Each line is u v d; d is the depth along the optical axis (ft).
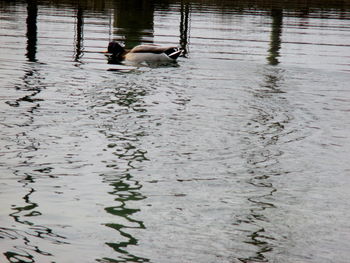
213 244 36.24
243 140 60.34
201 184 47.09
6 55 106.42
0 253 33.88
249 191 45.93
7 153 52.65
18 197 42.65
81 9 204.44
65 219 39.19
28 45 120.47
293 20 201.57
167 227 38.52
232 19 193.88
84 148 55.26
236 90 85.61
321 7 253.65
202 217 40.42
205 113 70.95
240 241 36.78
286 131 64.64
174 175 48.96
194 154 54.90
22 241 35.63
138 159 52.70
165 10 210.38
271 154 55.98
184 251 35.22
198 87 86.22
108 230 37.70
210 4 241.35
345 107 78.02
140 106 72.79
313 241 37.09
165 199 43.52
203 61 111.34
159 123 65.36
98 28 156.35
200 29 163.84
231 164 52.47
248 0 262.47
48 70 94.58
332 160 54.85
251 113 72.28
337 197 45.21
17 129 60.39
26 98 74.18
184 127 64.23
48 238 36.24
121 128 62.64
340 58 123.13
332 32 173.06
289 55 124.67
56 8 202.90
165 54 109.50
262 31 167.43
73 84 84.38
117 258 33.96
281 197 44.80
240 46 135.23
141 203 42.57
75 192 44.21
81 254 34.27
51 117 65.72
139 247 35.47
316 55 126.31
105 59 108.99
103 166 50.39
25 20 164.66
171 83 88.38
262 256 34.78
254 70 103.71
